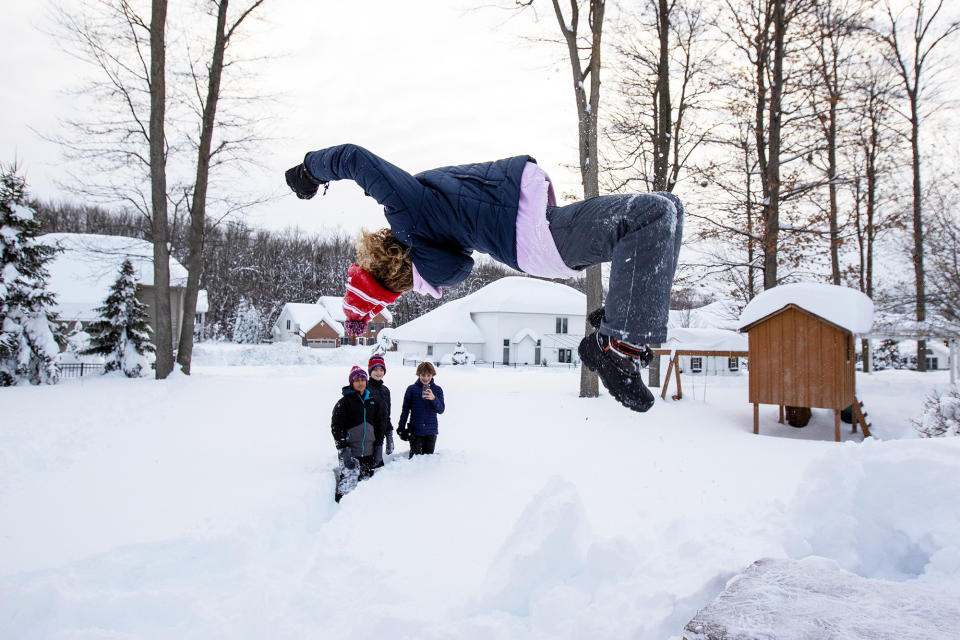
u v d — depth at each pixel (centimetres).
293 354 3119
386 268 225
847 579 233
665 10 1705
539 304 4056
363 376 688
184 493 604
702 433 1058
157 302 1628
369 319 239
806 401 1125
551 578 349
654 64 1783
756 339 1175
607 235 179
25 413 1085
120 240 2466
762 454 848
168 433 952
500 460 760
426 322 4112
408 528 500
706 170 1686
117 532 491
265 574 420
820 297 1123
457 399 1327
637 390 173
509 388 1575
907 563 362
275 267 6406
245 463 745
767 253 1633
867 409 1330
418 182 212
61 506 563
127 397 1308
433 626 327
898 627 191
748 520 371
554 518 364
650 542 369
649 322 168
